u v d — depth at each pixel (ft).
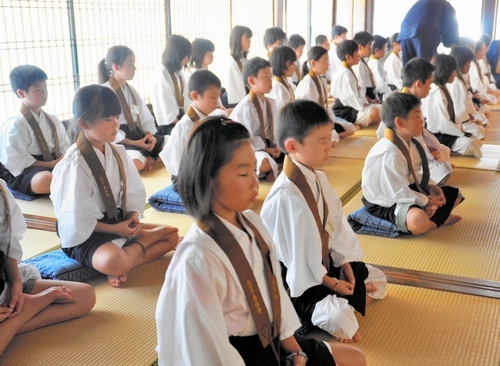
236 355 4.86
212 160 4.86
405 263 9.69
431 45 22.58
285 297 5.58
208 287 4.90
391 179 10.79
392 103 10.77
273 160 14.33
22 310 7.38
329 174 14.98
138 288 8.95
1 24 15.37
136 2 19.11
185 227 11.53
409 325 7.76
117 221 9.29
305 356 5.41
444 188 11.23
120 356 7.14
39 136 13.17
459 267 9.50
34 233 11.11
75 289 7.97
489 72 29.25
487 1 31.76
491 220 11.60
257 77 14.49
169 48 17.71
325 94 19.27
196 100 12.98
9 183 13.17
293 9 30.09
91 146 9.04
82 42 16.71
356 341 7.36
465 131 18.29
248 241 5.24
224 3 23.84
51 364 6.97
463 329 7.65
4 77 15.66
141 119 16.24
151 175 15.16
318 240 7.34
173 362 4.99
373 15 33.96
